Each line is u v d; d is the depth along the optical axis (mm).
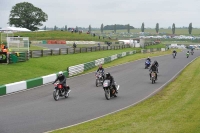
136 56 79062
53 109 21516
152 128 15797
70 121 18109
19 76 37500
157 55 84750
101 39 137500
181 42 196875
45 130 15992
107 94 25703
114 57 68125
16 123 17438
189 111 19859
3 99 25453
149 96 27000
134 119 18047
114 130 15523
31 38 120625
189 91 28578
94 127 16281
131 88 31750
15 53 46062
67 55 63812
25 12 173875
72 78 39875
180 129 15461
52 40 116375
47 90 30188
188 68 50906
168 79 38438
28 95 27406
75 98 26125
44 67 46250
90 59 61500
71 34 146875
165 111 20141
